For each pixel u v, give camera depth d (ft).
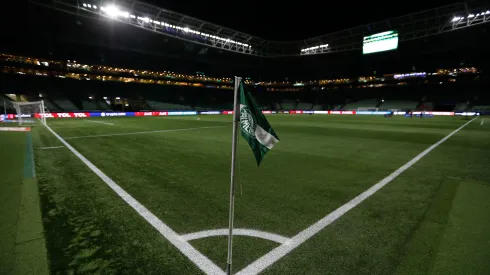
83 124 63.87
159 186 14.33
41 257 7.27
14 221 9.64
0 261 7.03
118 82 154.61
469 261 6.86
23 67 124.16
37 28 111.65
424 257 7.20
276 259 7.18
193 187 14.17
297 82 201.05
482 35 119.85
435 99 148.05
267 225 9.42
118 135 40.09
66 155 23.57
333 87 195.21
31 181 15.14
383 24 121.60
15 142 31.58
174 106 158.71
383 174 17.10
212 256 7.36
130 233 8.80
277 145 30.40
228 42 142.41
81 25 110.01
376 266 6.81
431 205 11.34
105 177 16.19
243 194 13.01
